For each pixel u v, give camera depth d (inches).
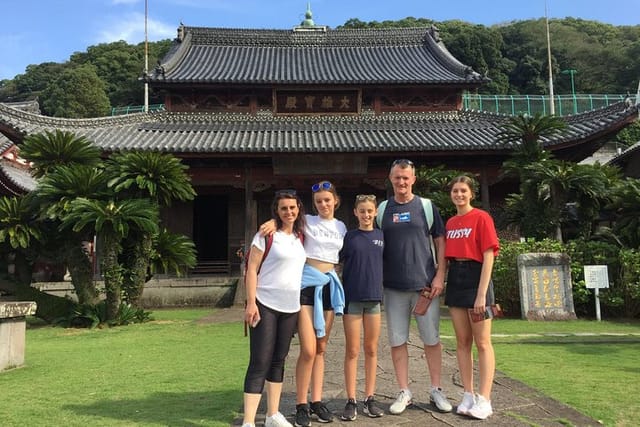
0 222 451.5
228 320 498.6
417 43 1031.6
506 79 2331.4
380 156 711.7
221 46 999.6
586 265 469.7
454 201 186.9
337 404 191.2
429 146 661.3
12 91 2640.3
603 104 1790.1
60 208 431.5
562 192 509.4
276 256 163.6
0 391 212.5
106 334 406.0
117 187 442.0
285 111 799.7
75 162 477.1
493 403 185.8
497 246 174.9
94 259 643.5
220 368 257.8
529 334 357.7
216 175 742.5
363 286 174.4
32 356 303.3
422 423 167.3
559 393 199.5
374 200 182.2
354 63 926.4
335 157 719.7
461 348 180.5
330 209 178.2
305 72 847.1
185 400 195.5
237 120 784.9
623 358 269.9
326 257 173.8
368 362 179.0
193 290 675.4
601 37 2856.8
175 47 970.7
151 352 311.4
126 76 2506.2
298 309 165.8
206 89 791.7
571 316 445.7
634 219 483.2
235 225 844.0
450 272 183.6
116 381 229.5
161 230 517.0
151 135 708.7
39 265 800.9
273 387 163.3
